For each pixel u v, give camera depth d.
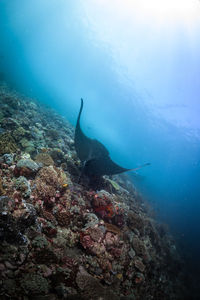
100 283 3.52
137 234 6.28
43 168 4.76
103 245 4.23
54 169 5.16
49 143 7.65
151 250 6.64
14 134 6.46
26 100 14.17
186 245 14.83
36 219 3.51
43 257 3.10
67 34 45.31
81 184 6.10
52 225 3.77
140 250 5.47
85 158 6.33
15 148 5.66
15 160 5.02
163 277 6.40
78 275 3.29
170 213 21.22
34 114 10.95
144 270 5.14
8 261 2.69
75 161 7.31
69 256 3.57
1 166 4.50
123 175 14.62
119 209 5.75
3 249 2.77
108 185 7.27
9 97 10.01
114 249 4.46
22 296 2.43
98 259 3.91
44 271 2.90
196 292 8.29
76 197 5.07
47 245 3.23
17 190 3.84
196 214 32.16
